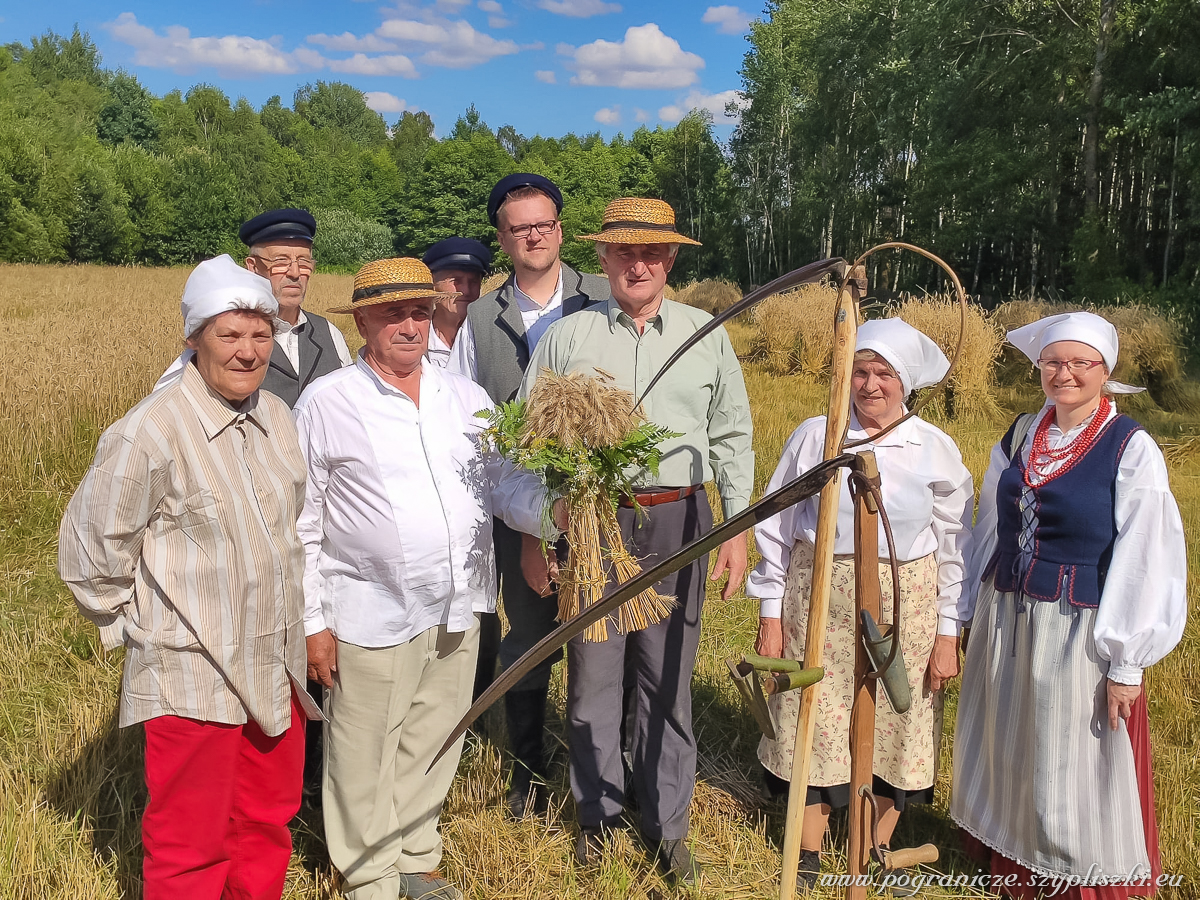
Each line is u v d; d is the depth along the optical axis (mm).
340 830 2799
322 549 2812
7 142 52812
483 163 86812
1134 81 20469
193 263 65312
